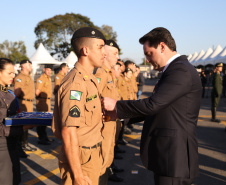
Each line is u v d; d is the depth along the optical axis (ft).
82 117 5.25
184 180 5.27
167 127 5.29
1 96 6.70
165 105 5.12
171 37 5.65
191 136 5.34
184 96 5.27
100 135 5.90
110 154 10.61
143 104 5.20
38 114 7.32
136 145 17.19
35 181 11.23
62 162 5.43
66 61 71.15
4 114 6.63
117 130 11.26
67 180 5.37
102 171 8.05
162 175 5.32
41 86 16.84
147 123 5.71
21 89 14.96
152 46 5.69
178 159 5.14
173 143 5.18
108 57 10.34
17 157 7.06
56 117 5.42
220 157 14.66
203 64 76.07
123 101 5.57
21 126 6.63
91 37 5.53
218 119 24.75
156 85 5.63
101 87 9.46
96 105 5.54
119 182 11.31
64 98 4.96
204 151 15.76
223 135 19.57
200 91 5.49
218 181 11.42
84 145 5.31
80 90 5.10
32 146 16.83
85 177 5.05
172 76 5.17
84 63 5.65
